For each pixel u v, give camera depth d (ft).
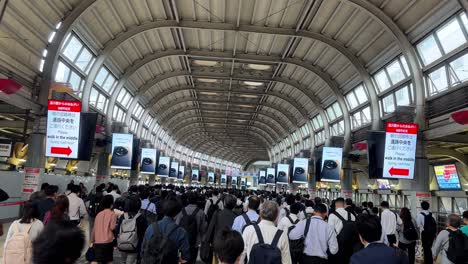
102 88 85.20
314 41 78.95
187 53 88.94
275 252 12.73
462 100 49.44
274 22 72.49
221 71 103.09
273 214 14.92
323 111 108.78
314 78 99.96
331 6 64.80
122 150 76.79
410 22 57.26
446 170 78.59
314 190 119.14
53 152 46.68
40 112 56.85
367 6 58.39
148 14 71.36
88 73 72.95
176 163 159.22
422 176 54.49
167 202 16.07
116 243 22.41
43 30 56.08
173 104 137.59
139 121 121.70
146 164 102.53
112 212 22.40
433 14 52.49
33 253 6.13
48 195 25.05
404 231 31.60
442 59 53.11
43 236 6.23
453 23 50.16
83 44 67.72
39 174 55.72
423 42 57.06
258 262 12.62
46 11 54.39
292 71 100.63
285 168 135.13
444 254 19.89
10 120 76.74
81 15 59.11
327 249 19.60
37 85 57.31
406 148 48.91
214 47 87.76
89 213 37.04
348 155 87.97
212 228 22.65
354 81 84.79
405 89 65.72
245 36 81.00
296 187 143.33
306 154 126.31
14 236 15.14
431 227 32.81
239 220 18.61
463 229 20.18
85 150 48.14
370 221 11.93
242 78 103.81
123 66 87.97
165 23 72.95
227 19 72.18
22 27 51.57
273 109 151.43
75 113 47.32
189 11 70.64
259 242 14.23
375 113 73.41
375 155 49.67
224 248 9.68
